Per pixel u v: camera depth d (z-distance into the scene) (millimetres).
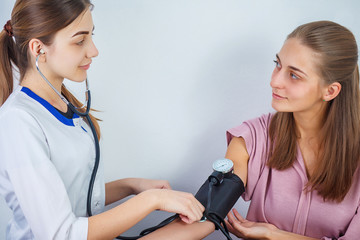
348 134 926
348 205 942
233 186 928
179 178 1419
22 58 841
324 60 838
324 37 835
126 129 1383
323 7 1171
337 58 841
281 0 1179
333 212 953
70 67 832
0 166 773
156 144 1390
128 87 1335
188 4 1223
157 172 1422
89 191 939
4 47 862
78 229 754
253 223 1033
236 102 1304
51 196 753
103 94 1349
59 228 751
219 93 1302
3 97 887
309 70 850
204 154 1376
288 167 1008
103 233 770
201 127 1350
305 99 887
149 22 1259
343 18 1174
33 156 754
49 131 832
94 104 1357
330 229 961
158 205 817
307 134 998
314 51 835
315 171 972
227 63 1266
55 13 766
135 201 815
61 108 931
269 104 1285
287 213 1004
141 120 1368
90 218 777
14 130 764
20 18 786
